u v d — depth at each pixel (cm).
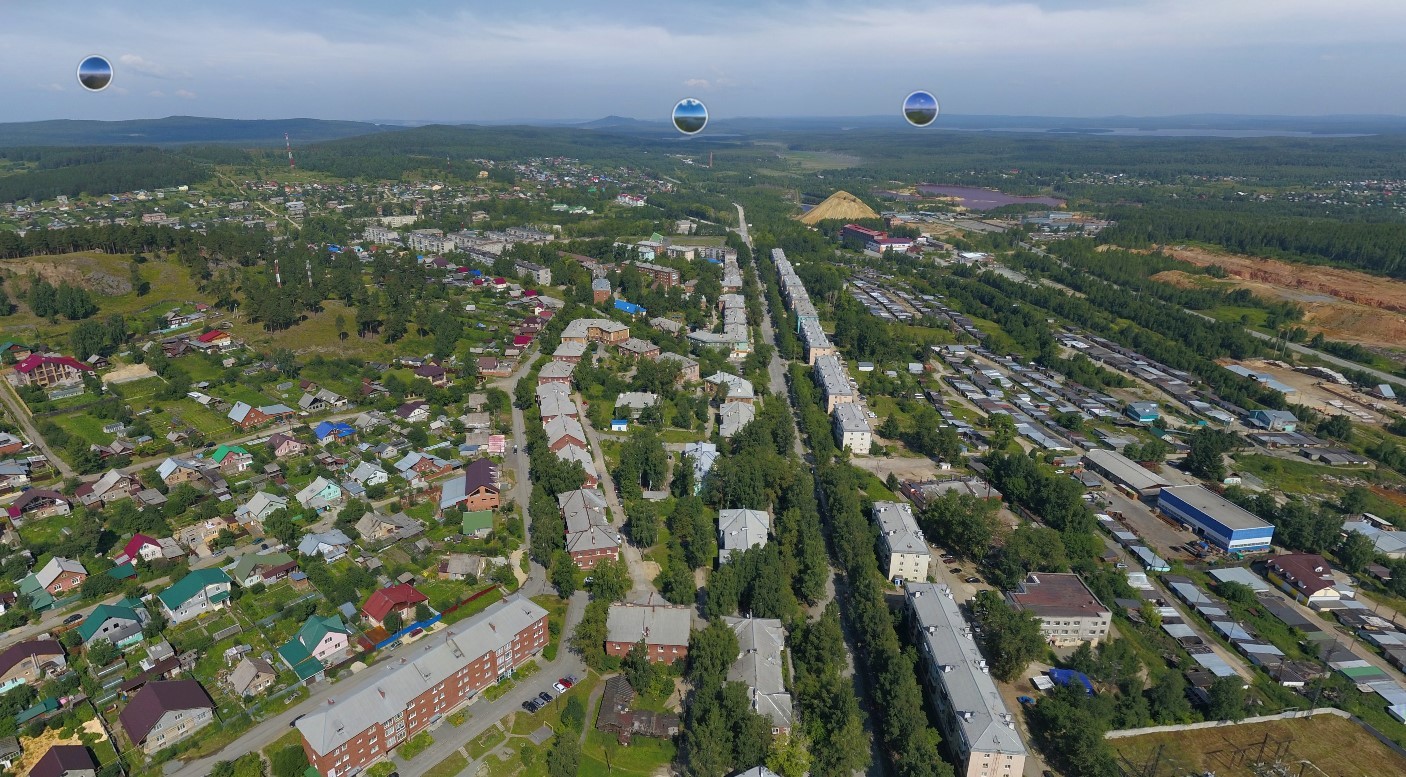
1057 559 18875
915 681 14438
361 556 18950
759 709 13638
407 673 13712
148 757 12962
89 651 15100
